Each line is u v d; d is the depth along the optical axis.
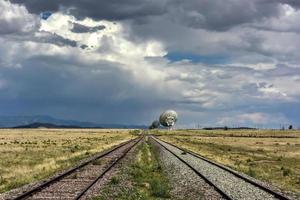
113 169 34.34
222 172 34.09
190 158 49.00
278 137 165.75
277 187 26.81
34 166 36.69
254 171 37.34
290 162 53.62
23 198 20.27
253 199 21.53
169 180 28.72
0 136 141.62
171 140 121.38
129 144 83.56
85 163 38.28
